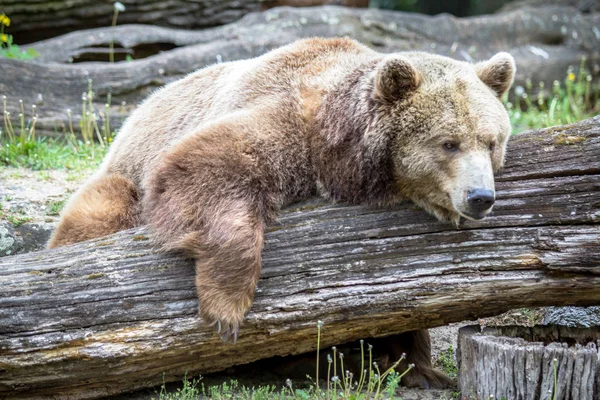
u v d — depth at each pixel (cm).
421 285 945
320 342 996
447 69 996
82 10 2323
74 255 977
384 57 1049
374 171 982
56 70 1962
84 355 924
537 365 912
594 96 2488
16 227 1396
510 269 940
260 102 1087
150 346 938
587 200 930
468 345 977
